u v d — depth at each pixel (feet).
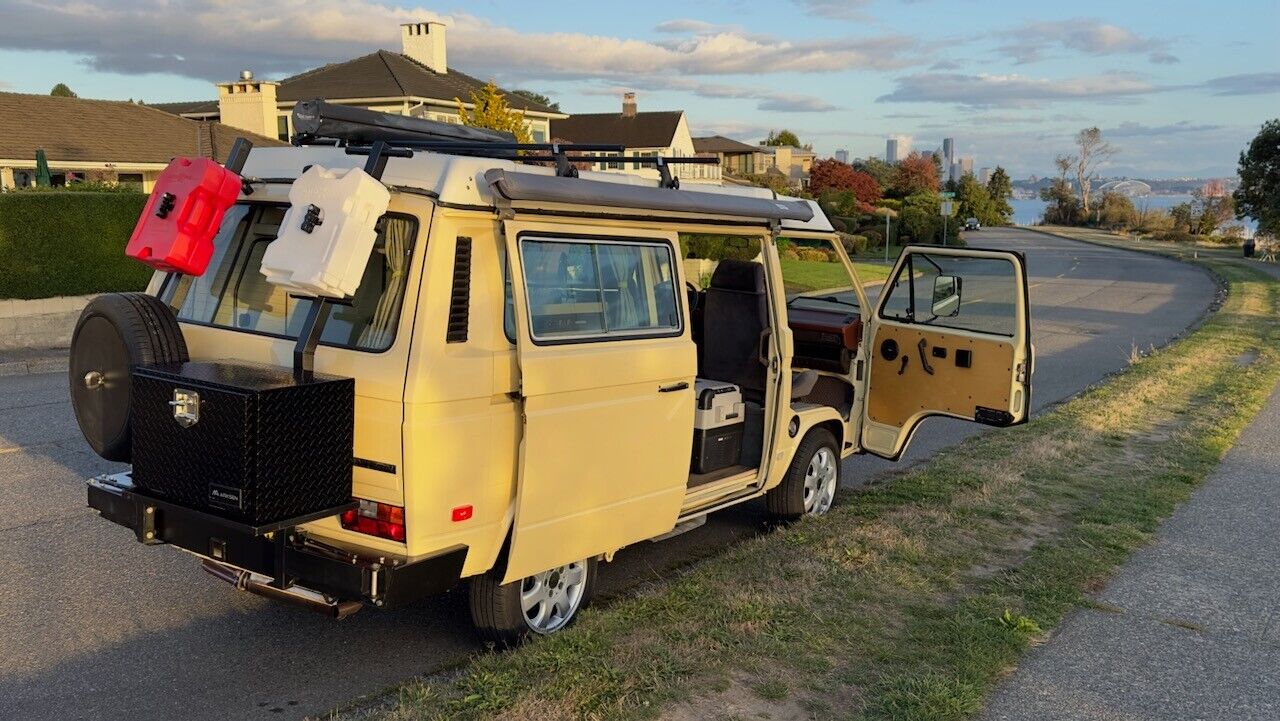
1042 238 243.60
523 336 13.84
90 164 78.84
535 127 128.88
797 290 71.31
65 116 85.51
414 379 12.62
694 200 17.19
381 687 14.37
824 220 22.72
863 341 24.59
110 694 13.92
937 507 23.54
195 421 12.40
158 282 16.20
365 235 12.55
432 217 13.02
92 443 14.73
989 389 22.91
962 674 14.69
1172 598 18.34
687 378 17.16
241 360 14.43
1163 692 14.65
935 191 241.96
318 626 16.49
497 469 13.91
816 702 13.75
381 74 113.91
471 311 13.44
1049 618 17.11
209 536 13.39
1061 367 48.70
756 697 13.80
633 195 15.71
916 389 24.18
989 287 23.02
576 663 14.37
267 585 14.02
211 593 17.76
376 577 12.61
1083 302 85.71
